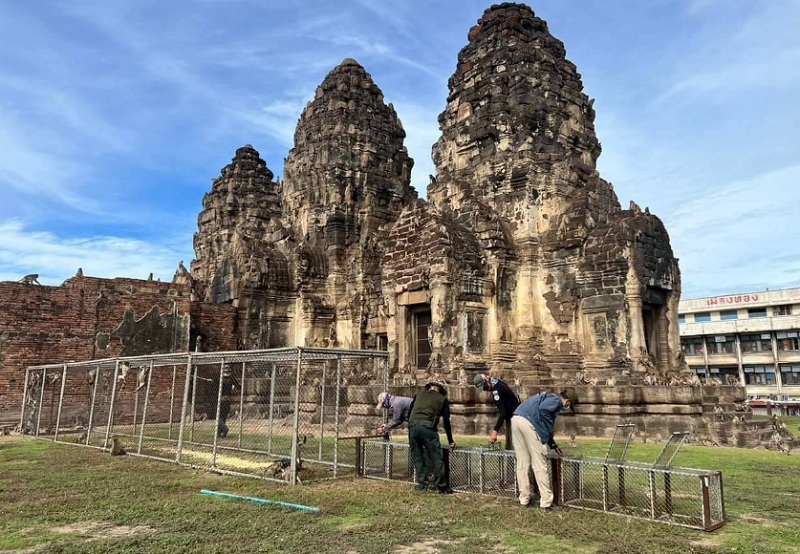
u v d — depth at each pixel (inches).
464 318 1010.1
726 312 3058.6
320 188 1551.4
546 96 1212.5
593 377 942.4
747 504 411.2
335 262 1472.7
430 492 439.8
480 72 1266.0
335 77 1676.9
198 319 1301.7
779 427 847.1
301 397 1017.5
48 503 407.2
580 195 1096.2
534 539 320.8
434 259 1013.8
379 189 1601.9
